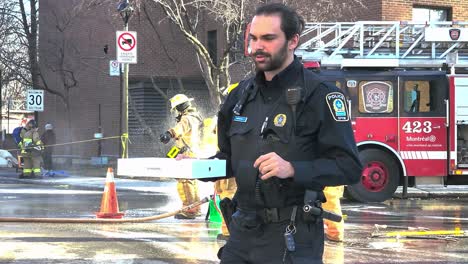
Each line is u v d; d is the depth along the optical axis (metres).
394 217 11.19
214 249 7.76
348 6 18.92
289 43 2.98
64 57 27.78
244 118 3.11
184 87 24.70
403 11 19.08
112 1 22.45
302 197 2.98
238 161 3.09
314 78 3.02
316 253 2.98
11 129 46.50
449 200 14.47
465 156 13.73
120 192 15.56
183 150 9.74
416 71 13.82
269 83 3.04
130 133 24.84
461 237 8.77
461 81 13.66
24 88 36.12
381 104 13.70
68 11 26.06
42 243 8.06
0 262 6.93
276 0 16.97
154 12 23.58
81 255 7.34
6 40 26.67
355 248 7.91
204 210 11.23
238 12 16.56
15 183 18.86
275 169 2.80
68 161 28.42
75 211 11.46
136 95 24.81
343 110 2.99
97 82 26.73
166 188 16.25
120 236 8.62
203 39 23.30
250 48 3.01
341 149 2.94
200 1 17.53
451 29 13.92
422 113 13.71
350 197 13.99
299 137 2.96
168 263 6.96
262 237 3.00
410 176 13.83
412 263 7.08
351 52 14.18
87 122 27.66
